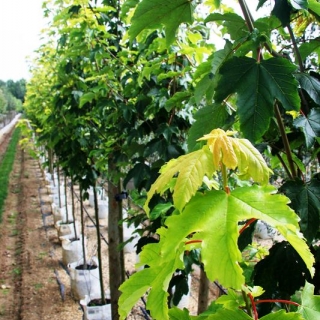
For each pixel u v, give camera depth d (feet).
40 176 51.57
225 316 2.31
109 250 12.82
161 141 7.10
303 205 3.18
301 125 3.18
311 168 6.31
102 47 9.27
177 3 3.39
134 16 3.49
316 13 3.50
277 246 3.51
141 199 8.69
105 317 13.32
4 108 144.97
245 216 1.76
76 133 12.94
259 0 3.16
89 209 29.91
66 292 17.84
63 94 11.98
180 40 6.61
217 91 3.00
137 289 2.31
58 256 22.33
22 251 23.31
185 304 14.29
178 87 7.55
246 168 2.01
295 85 2.83
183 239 1.79
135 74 8.18
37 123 34.81
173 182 2.39
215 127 3.68
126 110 8.02
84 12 9.07
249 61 2.99
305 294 2.73
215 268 1.67
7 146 90.68
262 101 2.87
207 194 1.90
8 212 32.65
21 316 15.93
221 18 3.54
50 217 30.78
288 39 4.26
